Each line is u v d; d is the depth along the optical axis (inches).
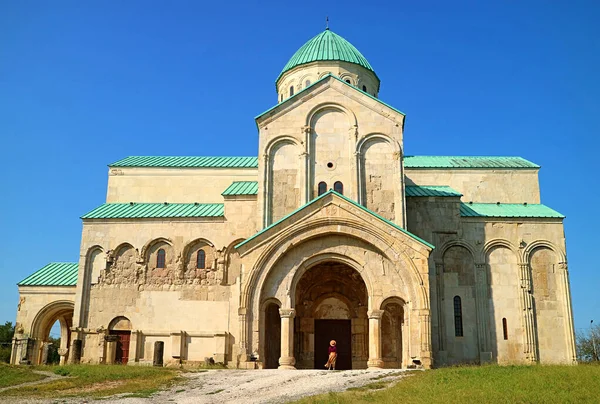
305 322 1686.8
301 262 1481.3
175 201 2064.5
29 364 1569.9
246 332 1433.3
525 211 1889.8
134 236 1819.6
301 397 954.1
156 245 1822.1
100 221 1838.1
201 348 1717.5
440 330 1736.0
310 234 1480.1
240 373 1264.8
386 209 1654.8
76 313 1774.1
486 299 1775.3
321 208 1493.6
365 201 1662.2
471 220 1830.7
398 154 1684.3
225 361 1668.3
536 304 1785.2
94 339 1754.4
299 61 2058.3
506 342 1747.0
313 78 2028.8
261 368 1416.1
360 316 1678.2
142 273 1793.8
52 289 2030.0
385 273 1457.9
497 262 1811.0
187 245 1802.4
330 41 2101.4
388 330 1676.9
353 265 1471.5
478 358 1723.7
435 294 1756.9
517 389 918.4
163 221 1825.8
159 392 1067.3
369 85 2073.1
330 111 1728.6
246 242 1478.8
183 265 1792.6
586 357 2819.9
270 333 1632.6
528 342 1738.4
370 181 1676.9
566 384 949.2
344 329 1697.8
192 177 2086.6
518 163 2108.8
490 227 1829.5
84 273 1802.4
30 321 2009.1
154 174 2091.5
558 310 1782.7
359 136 1697.8
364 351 1652.3
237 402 948.6
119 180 2086.6
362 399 896.3
